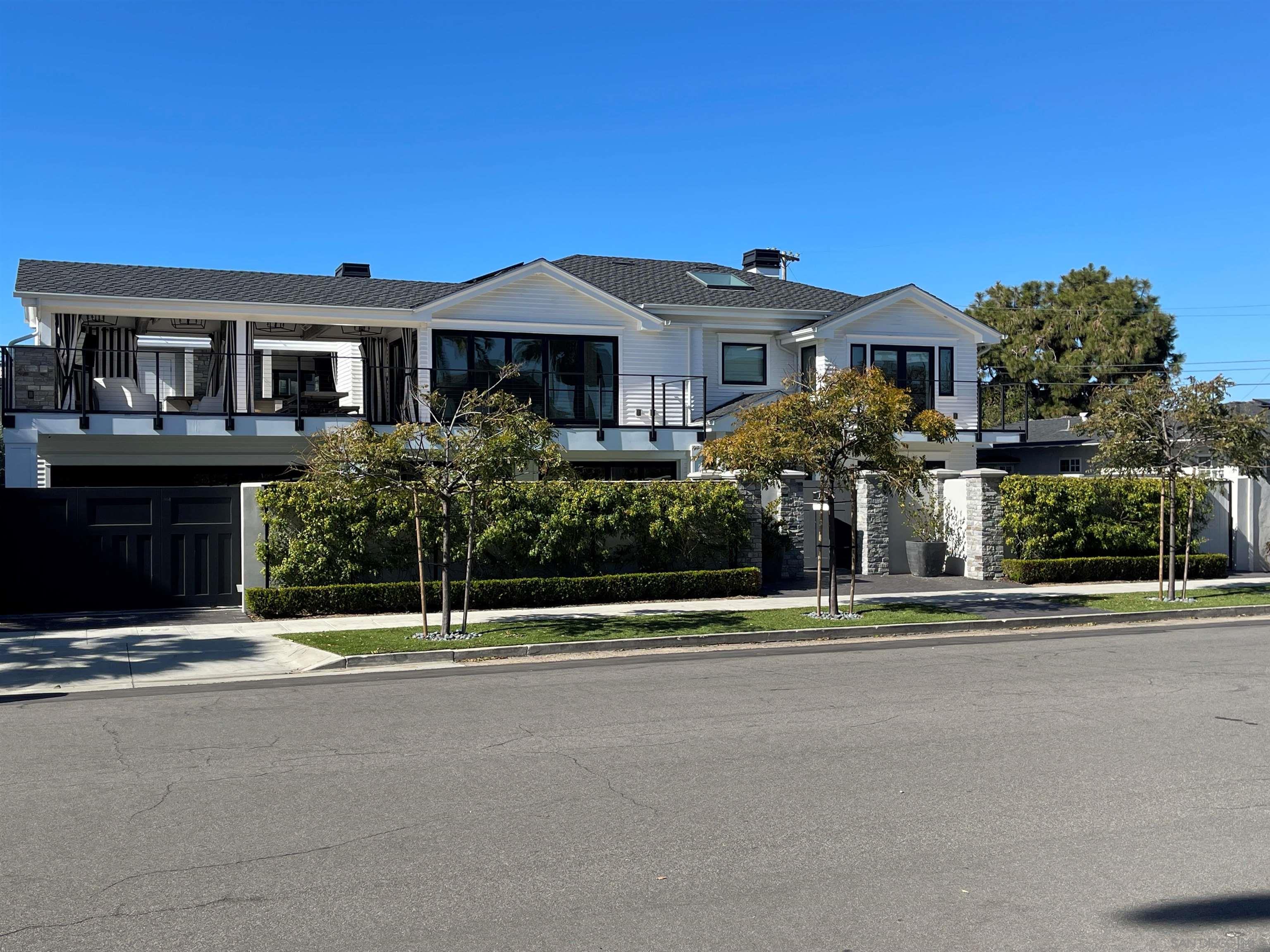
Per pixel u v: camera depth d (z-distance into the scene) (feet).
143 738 27.84
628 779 23.43
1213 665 38.88
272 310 73.67
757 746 26.43
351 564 52.54
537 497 56.03
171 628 46.93
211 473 73.67
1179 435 59.31
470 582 49.11
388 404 79.56
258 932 15.46
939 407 91.04
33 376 65.31
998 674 37.14
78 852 18.89
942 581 66.18
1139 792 22.21
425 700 33.06
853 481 52.13
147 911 16.25
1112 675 36.73
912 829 19.92
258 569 52.03
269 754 25.96
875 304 87.81
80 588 51.44
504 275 80.23
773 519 65.21
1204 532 73.82
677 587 57.62
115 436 67.87
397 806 21.53
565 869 17.90
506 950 14.84
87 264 78.18
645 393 85.35
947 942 15.07
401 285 84.43
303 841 19.42
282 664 39.55
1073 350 150.92
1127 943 15.02
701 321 87.97
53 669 38.40
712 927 15.58
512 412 46.03
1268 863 18.11
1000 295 158.61
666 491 59.00
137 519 52.06
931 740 26.91
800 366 90.99
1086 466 103.50
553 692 34.17
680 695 33.42
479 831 19.92
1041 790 22.39
